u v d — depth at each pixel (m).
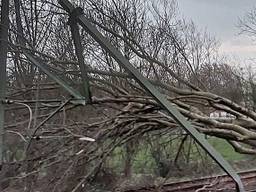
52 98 8.85
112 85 9.10
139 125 9.62
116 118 9.20
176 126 9.46
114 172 10.52
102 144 8.95
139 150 11.23
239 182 4.00
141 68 9.67
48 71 5.56
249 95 13.38
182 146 10.98
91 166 9.17
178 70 11.09
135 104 9.41
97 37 4.01
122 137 9.54
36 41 7.39
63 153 8.23
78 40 4.30
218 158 4.05
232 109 10.13
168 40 11.16
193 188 11.38
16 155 7.51
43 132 7.88
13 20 5.98
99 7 9.65
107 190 9.84
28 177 7.64
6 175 7.34
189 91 9.73
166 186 11.38
